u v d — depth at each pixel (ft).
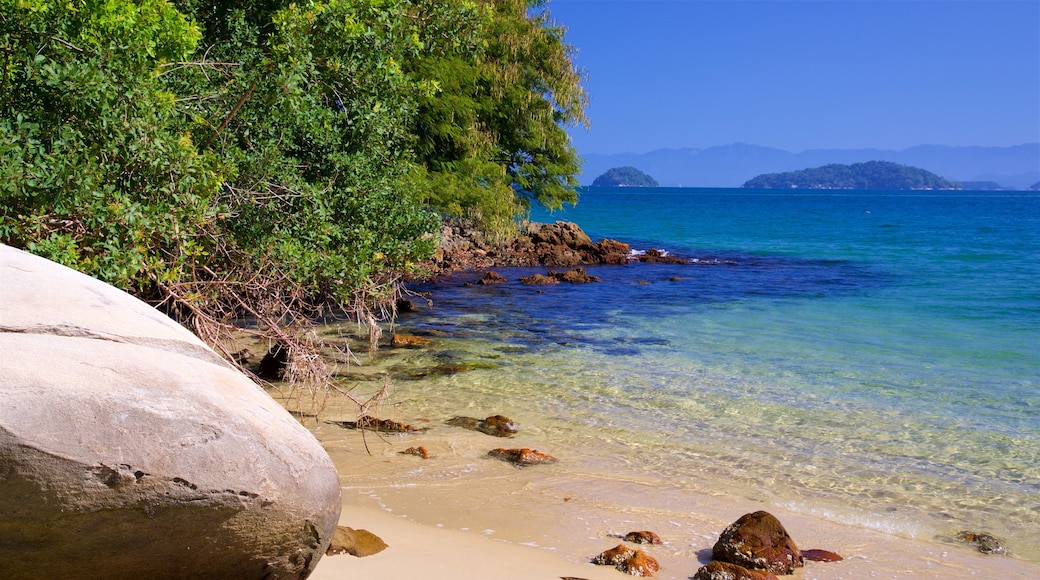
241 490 11.06
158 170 23.65
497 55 91.76
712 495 23.39
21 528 10.17
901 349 45.47
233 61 32.50
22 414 10.06
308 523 11.84
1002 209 334.03
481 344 45.34
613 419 30.78
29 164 20.45
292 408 31.09
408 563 16.87
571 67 96.89
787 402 33.53
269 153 29.27
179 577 11.28
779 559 18.58
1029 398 34.55
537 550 18.98
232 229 28.30
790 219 232.53
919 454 27.17
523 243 104.32
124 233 22.57
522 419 30.63
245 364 36.17
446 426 29.55
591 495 23.11
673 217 239.09
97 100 22.25
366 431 28.66
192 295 24.61
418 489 23.11
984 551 19.99
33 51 21.84
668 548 19.62
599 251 103.91
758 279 83.30
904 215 267.18
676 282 80.48
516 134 95.96
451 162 80.07
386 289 34.91
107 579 10.89
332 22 29.27
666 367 39.96
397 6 32.37
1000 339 49.01
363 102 33.58
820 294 70.79
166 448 10.67
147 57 26.63
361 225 32.96
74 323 11.75
